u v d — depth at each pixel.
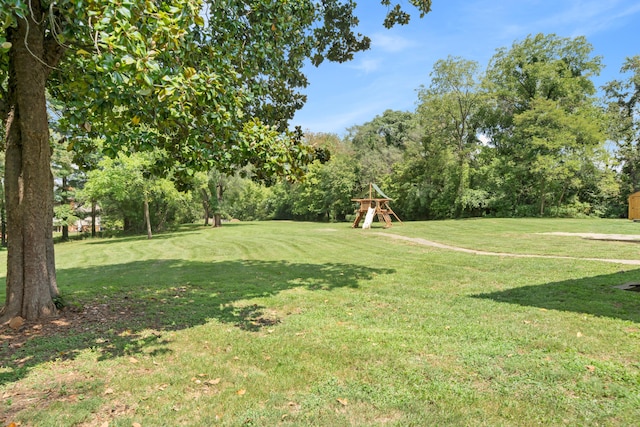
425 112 32.22
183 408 2.70
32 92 4.70
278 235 21.39
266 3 6.21
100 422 2.54
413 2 7.91
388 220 23.97
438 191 33.81
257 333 4.41
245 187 36.81
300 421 2.50
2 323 4.79
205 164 5.30
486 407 2.65
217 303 6.03
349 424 2.46
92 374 3.31
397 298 6.18
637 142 31.14
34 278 5.03
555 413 2.56
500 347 3.77
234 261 12.16
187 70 4.12
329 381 3.10
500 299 5.84
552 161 26.41
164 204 32.75
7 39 4.73
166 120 4.88
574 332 4.17
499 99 33.56
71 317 5.14
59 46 4.98
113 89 4.03
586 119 27.19
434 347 3.82
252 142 5.42
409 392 2.89
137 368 3.43
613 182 27.12
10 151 4.94
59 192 28.23
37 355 3.76
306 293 6.73
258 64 6.92
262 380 3.14
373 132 45.72
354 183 39.69
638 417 2.49
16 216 4.96
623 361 3.39
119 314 5.38
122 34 3.32
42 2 4.39
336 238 18.50
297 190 45.78
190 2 3.86
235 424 2.48
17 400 2.86
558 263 9.03
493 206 31.36
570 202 29.83
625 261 9.30
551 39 31.39
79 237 32.44
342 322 4.88
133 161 20.47
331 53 9.05
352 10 8.77
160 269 10.84
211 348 3.93
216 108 4.79
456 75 31.12
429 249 13.34
